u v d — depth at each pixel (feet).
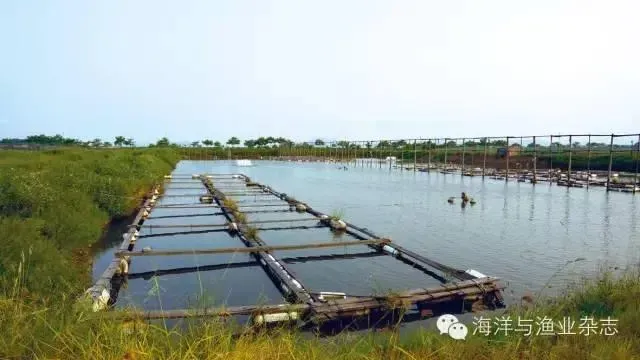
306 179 116.78
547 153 157.07
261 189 86.74
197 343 11.00
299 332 18.30
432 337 13.65
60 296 20.16
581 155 144.05
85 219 39.45
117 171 69.87
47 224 33.17
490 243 40.96
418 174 134.82
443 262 34.19
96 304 18.28
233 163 207.72
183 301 25.03
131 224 48.80
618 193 81.41
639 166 119.96
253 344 11.91
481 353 12.63
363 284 28.66
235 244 40.75
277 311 19.42
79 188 48.47
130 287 27.91
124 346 10.64
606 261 34.12
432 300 22.77
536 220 53.11
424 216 56.54
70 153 101.09
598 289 20.34
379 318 21.38
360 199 73.97
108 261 34.53
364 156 224.94
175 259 34.27
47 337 11.12
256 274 30.91
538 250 38.11
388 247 37.35
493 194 80.02
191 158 242.78
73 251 35.37
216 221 52.80
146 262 33.42
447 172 137.28
